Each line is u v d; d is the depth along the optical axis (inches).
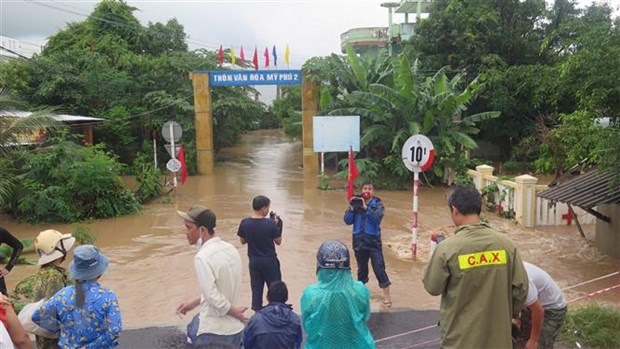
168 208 610.2
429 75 956.6
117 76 993.5
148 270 359.9
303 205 614.2
